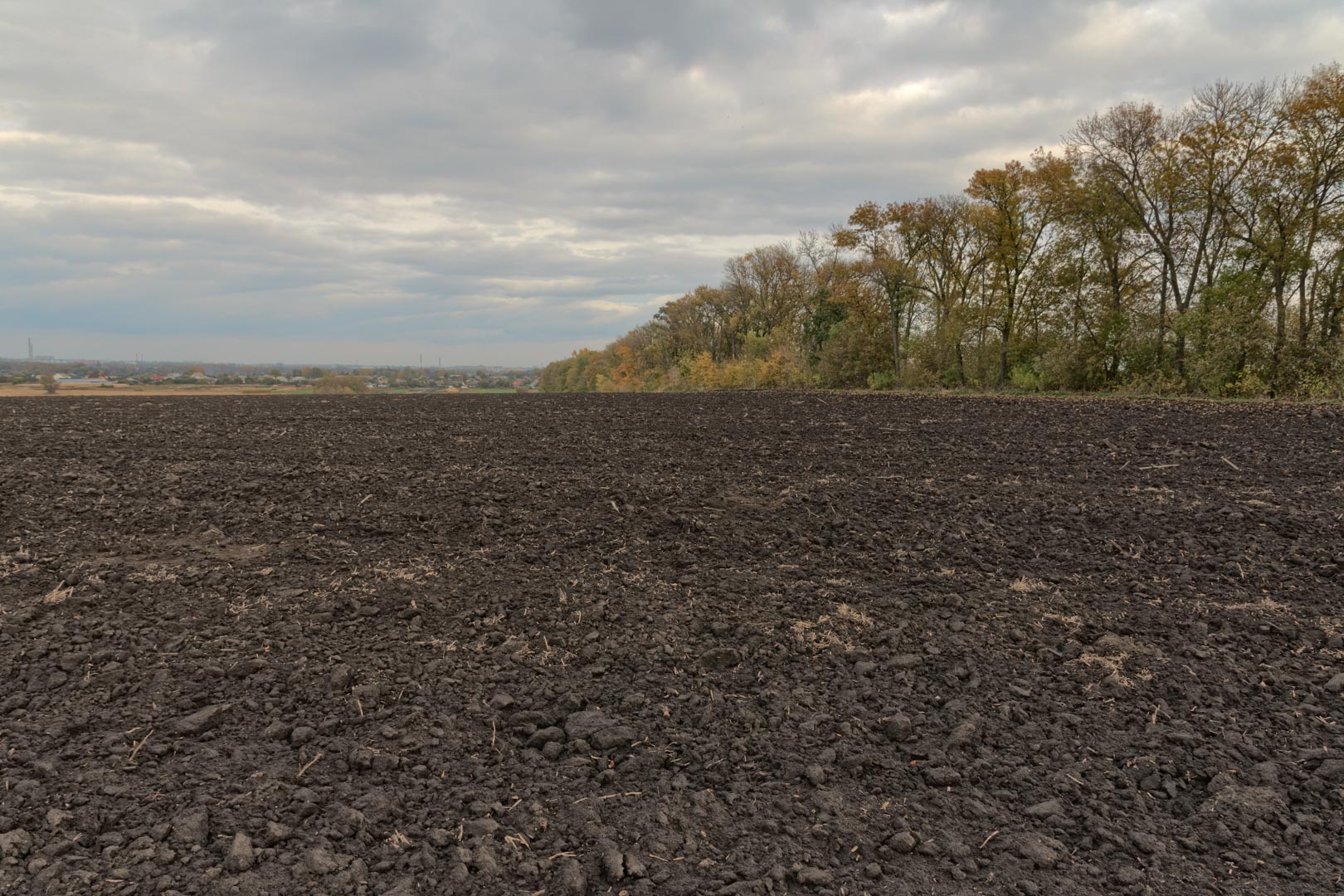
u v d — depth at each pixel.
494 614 5.21
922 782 3.42
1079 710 4.02
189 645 4.50
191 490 8.96
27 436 14.21
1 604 5.03
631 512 8.22
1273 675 4.35
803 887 2.74
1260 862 2.91
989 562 6.52
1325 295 28.77
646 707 4.01
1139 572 6.18
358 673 4.24
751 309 64.50
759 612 5.32
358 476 10.20
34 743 3.40
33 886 2.53
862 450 13.25
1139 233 33.53
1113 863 2.91
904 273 42.00
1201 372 29.47
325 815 3.03
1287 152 27.62
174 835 2.84
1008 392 35.47
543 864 2.81
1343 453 11.84
